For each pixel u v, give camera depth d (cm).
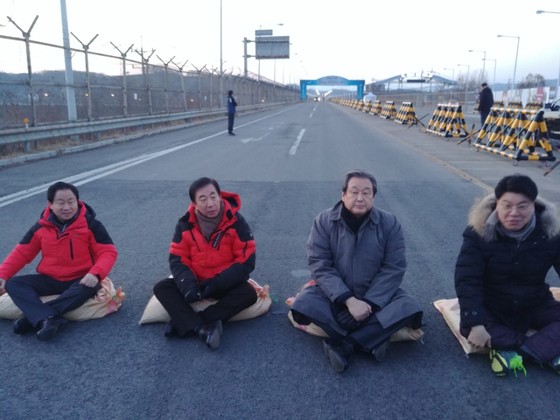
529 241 309
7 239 570
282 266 494
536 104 2133
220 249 372
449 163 1196
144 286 444
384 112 3541
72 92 1453
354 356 331
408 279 458
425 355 331
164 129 2180
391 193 842
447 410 274
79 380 302
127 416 268
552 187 895
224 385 296
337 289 334
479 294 317
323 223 362
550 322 317
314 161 1242
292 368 316
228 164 1181
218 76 3484
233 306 360
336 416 269
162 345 344
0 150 1189
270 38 5769
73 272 386
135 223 647
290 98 10275
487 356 328
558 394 287
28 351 336
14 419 265
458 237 588
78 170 1057
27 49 1234
